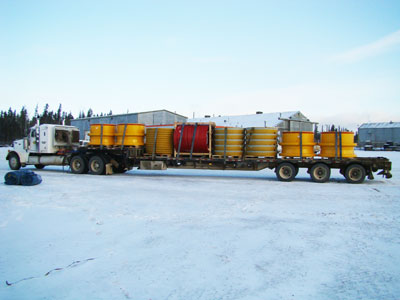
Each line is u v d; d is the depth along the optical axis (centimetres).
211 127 1457
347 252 507
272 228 636
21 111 10288
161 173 1764
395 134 6925
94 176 1545
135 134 1554
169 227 640
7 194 1000
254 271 435
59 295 371
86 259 477
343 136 1327
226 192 1067
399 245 539
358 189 1149
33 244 541
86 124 4797
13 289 386
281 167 1388
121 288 387
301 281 407
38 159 1777
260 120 4922
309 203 885
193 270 438
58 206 830
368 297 367
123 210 787
